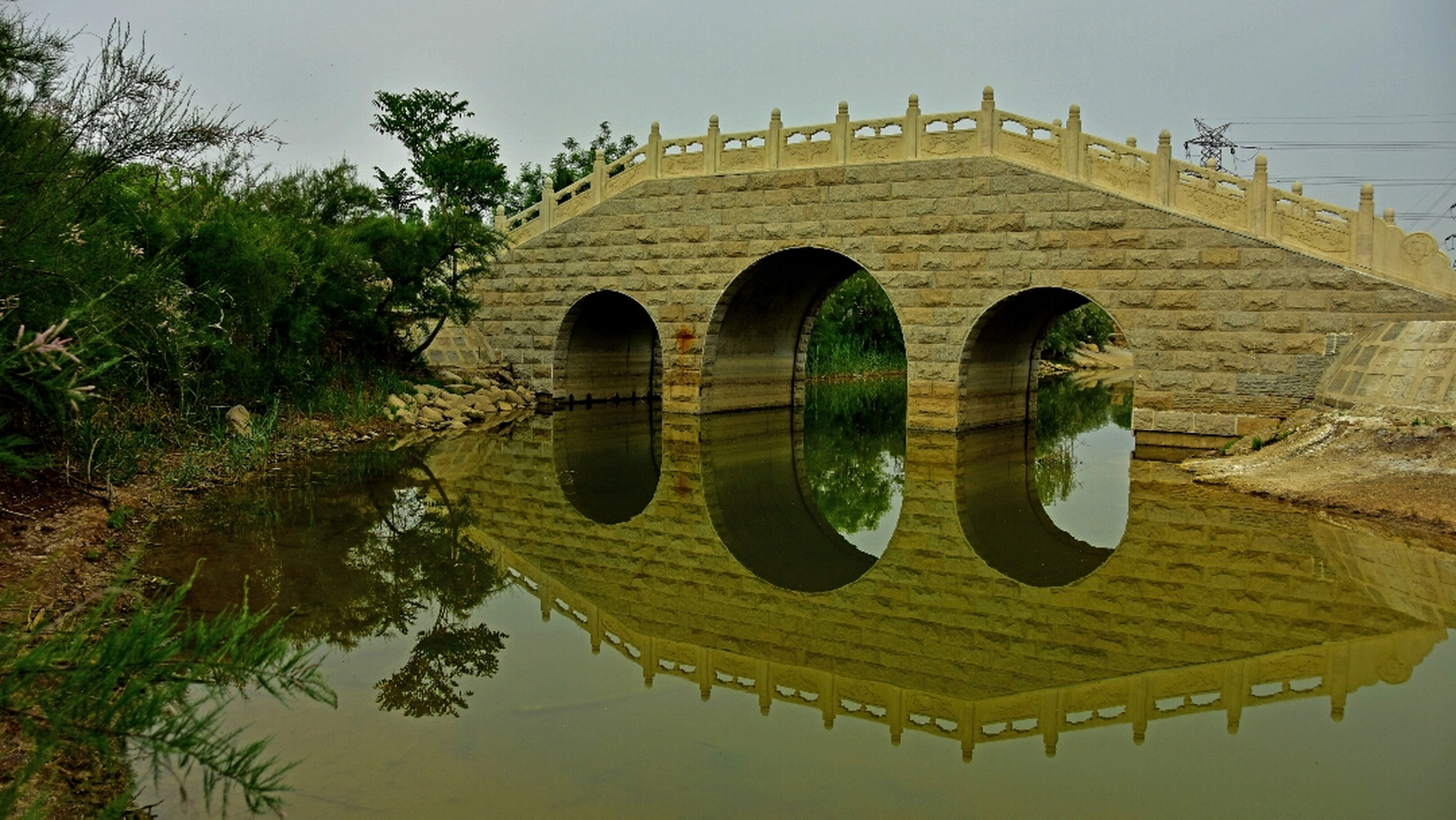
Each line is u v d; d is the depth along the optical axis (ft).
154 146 38.73
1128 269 65.67
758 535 47.29
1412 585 36.19
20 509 35.63
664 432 79.10
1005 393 85.81
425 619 32.32
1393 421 51.19
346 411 71.10
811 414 101.09
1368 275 59.31
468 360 92.63
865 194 74.08
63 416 28.84
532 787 20.47
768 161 78.02
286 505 47.57
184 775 20.20
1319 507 46.91
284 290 61.62
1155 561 39.99
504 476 59.21
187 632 15.15
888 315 174.70
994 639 31.71
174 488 47.19
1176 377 64.69
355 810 19.10
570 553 42.37
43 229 31.22
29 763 13.62
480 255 84.12
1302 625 32.12
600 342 99.19
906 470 63.57
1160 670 28.66
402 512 47.70
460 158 132.57
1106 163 66.74
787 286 88.94
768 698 26.48
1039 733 24.31
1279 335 61.77
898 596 36.81
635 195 84.53
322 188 87.92
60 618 27.09
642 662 29.12
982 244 70.18
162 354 47.11
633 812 19.53
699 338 82.53
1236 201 63.10
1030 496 55.42
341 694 25.40
